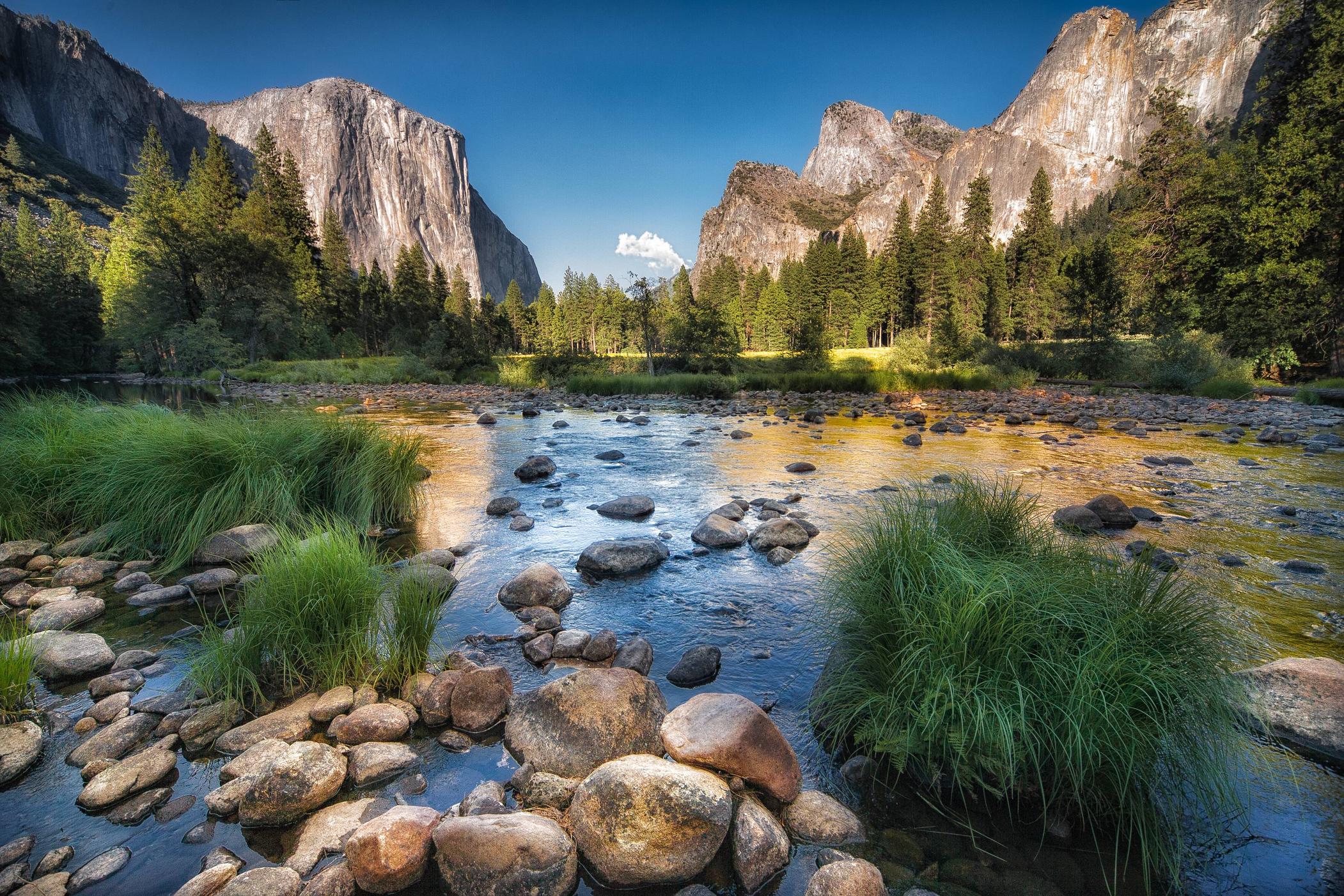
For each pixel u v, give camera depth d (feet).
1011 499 12.89
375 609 10.47
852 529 14.26
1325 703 8.17
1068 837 6.71
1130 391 74.28
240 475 17.40
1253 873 6.11
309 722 8.68
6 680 9.04
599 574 14.66
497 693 8.98
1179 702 6.85
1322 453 30.25
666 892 6.12
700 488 23.73
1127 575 8.57
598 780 6.70
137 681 9.78
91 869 6.07
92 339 168.35
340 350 183.73
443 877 6.03
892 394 70.90
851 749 8.20
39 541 16.14
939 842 6.61
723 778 7.37
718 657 10.32
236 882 5.73
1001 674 7.38
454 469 27.58
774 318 251.19
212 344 123.13
